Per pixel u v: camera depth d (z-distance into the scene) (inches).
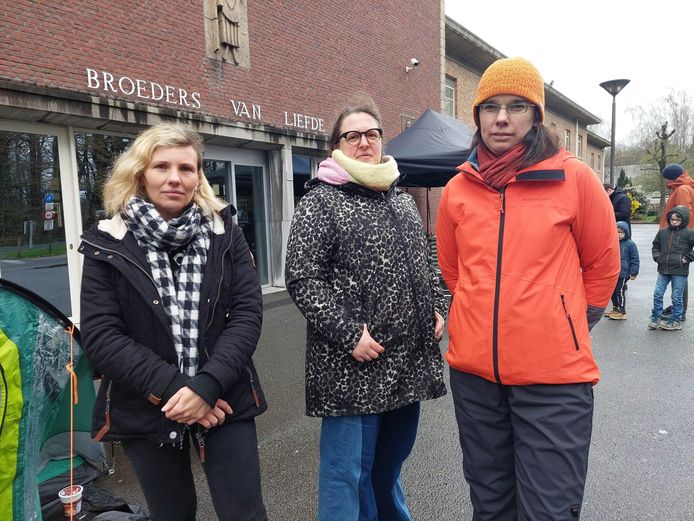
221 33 326.3
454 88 641.0
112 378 62.5
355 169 75.2
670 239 245.3
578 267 71.4
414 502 102.8
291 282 73.9
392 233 76.6
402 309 75.9
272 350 216.2
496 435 74.3
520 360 67.9
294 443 131.1
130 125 279.4
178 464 68.3
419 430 136.8
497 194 71.7
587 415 68.5
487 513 75.8
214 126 320.2
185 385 62.1
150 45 286.5
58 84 245.8
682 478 108.6
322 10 408.8
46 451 96.3
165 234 64.5
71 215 270.1
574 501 66.3
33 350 70.1
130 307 64.3
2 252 246.5
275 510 101.0
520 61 71.1
